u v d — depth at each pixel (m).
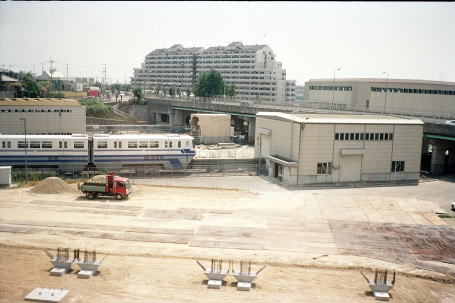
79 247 36.31
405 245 39.50
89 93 192.50
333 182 61.94
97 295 28.72
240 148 94.44
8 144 61.34
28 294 28.28
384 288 30.00
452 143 75.50
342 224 44.44
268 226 43.06
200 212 46.78
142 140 64.75
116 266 33.03
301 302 28.80
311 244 38.88
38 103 82.81
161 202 50.09
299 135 59.41
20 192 52.34
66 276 31.30
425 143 80.31
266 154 70.19
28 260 33.62
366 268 34.34
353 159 62.50
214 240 38.91
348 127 61.22
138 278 31.28
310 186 60.22
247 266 33.78
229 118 100.88
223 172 67.81
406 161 65.38
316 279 32.25
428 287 31.89
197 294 29.30
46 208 46.34
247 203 50.91
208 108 119.25
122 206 47.94
